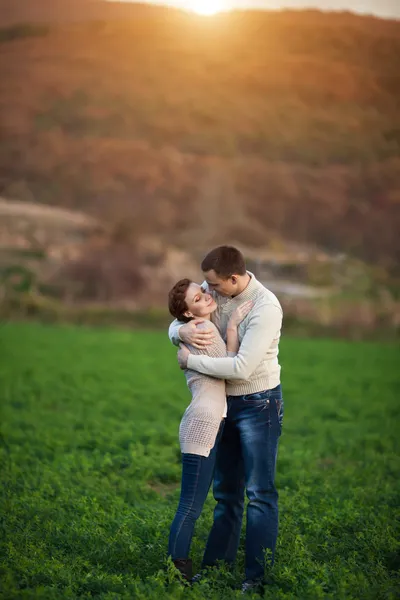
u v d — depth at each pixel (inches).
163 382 802.2
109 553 281.9
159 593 240.2
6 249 1865.2
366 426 585.9
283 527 307.7
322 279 1828.2
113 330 1478.8
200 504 260.4
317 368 959.6
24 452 469.7
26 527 310.8
